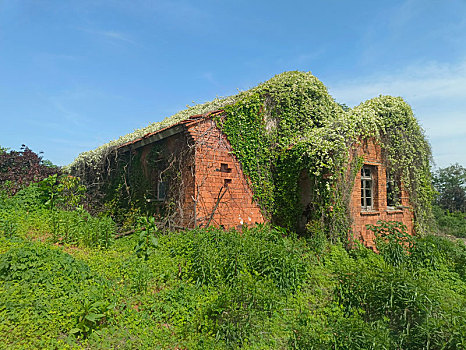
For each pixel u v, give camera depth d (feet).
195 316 17.75
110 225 29.32
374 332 16.14
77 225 28.66
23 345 13.62
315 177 33.55
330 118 43.06
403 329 18.57
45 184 37.42
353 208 34.30
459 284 27.71
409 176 43.98
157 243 25.25
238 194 35.01
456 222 58.54
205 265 21.62
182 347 15.85
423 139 46.68
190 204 31.65
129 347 14.97
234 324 17.06
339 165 32.76
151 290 19.89
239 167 35.50
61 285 17.93
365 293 19.92
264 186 37.14
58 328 15.14
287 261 22.81
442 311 18.45
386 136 40.60
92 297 16.52
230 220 33.83
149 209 37.91
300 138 38.45
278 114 39.99
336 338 16.51
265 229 28.81
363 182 38.19
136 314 17.31
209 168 32.76
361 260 28.27
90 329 15.47
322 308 20.71
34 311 15.62
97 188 46.70
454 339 16.19
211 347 15.70
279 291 21.39
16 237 25.09
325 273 25.38
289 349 16.56
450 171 80.84
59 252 21.39
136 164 41.34
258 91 38.83
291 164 36.73
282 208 37.40
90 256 23.54
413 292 19.19
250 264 22.29
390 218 40.14
